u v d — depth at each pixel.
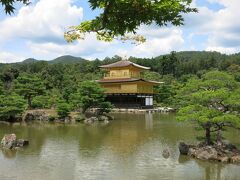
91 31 8.27
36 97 64.12
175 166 23.98
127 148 30.84
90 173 22.14
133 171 22.67
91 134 39.81
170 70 136.50
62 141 34.53
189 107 26.81
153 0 6.88
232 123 25.70
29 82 65.06
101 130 43.62
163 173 22.22
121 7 6.77
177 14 7.03
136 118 60.78
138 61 140.12
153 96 92.38
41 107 65.88
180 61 154.25
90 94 57.53
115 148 30.88
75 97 59.28
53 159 26.06
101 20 7.49
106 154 28.12
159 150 29.88
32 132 40.94
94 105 58.94
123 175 21.69
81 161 25.47
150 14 6.87
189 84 29.44
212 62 150.38
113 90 86.25
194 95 26.55
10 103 52.09
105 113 66.00
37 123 50.97
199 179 20.92
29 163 24.64
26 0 5.96
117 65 87.38
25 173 21.92
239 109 26.23
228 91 27.16
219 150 26.34
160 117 63.00
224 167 23.61
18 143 31.05
